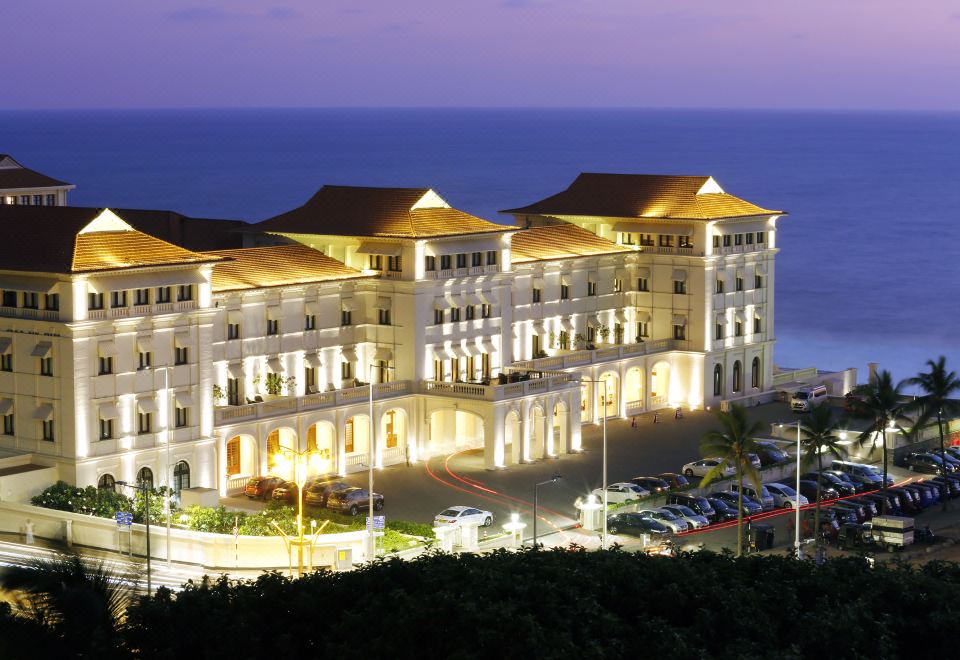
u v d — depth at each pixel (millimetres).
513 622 72562
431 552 108188
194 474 126062
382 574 80938
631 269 170500
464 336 149125
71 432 116938
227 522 114375
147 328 121562
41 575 68250
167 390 122688
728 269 170125
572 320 162750
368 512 125250
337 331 143750
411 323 143375
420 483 136000
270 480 128500
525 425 143625
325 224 149250
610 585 80500
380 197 149750
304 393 141000
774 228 176500
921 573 87062
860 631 77000
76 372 116438
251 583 82812
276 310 136875
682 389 169625
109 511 113500
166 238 166250
